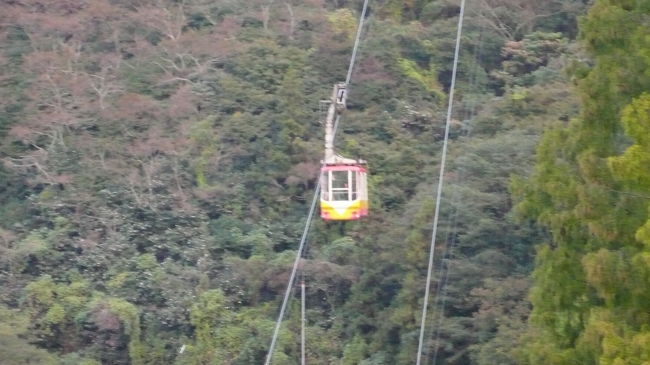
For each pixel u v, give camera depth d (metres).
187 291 53.09
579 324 25.31
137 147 57.75
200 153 58.47
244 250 55.88
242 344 51.47
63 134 59.41
